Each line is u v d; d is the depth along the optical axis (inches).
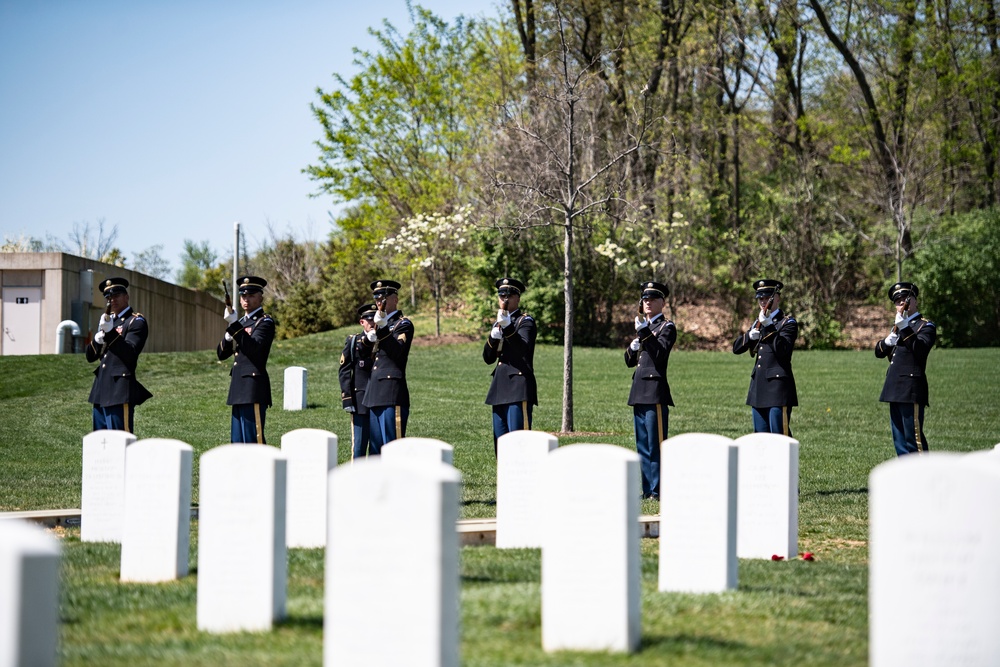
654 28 1481.3
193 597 298.8
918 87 1569.9
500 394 518.9
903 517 206.4
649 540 418.9
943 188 1643.7
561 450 249.1
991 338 1464.1
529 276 1413.6
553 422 792.3
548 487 249.4
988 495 202.2
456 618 217.6
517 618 268.1
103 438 398.6
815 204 1454.2
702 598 295.3
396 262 1550.2
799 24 1576.0
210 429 772.6
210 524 265.7
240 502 264.8
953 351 1243.8
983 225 1455.5
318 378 1069.1
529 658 234.7
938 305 1448.1
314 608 283.3
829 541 420.2
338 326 1894.7
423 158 1728.6
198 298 1771.7
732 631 262.7
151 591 308.2
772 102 1686.8
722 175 1731.1
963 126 1669.5
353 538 214.5
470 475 566.6
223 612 265.1
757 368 546.0
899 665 206.2
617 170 1104.2
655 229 1400.1
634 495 248.5
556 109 1002.7
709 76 1563.7
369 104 1713.8
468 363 1160.2
